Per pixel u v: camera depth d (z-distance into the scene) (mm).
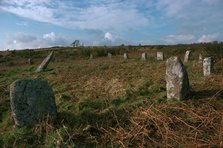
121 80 12891
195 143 6402
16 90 7809
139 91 10438
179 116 7750
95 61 29203
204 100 8680
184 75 8859
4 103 10469
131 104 8930
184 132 6988
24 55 44938
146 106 8641
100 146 6770
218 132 6801
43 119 7902
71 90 12211
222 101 8664
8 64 32656
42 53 47500
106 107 9305
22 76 18359
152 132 7223
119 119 8000
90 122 7988
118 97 10062
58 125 7723
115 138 7027
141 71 16703
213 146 6273
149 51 43156
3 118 9109
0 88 13633
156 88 10531
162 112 7996
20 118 7781
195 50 32719
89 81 13867
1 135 7539
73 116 8406
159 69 16875
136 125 7496
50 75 17484
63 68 21000
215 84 10680
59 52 47562
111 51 43656
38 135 7188
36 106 7887
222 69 15852
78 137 7098
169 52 36188
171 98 8836
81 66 21844
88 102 9719
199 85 10797
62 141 6629
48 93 8102
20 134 7289
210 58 13469
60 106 9805
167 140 6738
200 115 7734
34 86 7984
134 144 6777
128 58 31234
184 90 8812
